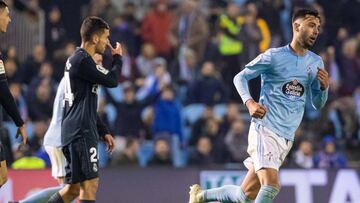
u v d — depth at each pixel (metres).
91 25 32.84
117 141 59.16
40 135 53.88
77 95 32.59
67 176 32.81
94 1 68.00
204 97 62.41
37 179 45.09
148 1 75.19
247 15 64.81
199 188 34.78
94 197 32.88
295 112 31.98
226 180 47.09
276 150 31.62
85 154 32.44
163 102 59.88
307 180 47.47
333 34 68.88
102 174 46.56
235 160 56.81
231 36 65.12
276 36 65.25
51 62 63.19
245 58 64.31
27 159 47.53
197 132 59.09
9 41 65.38
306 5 68.44
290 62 31.84
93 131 32.72
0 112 34.22
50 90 59.47
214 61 65.62
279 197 47.31
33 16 66.06
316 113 62.56
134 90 61.19
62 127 32.75
